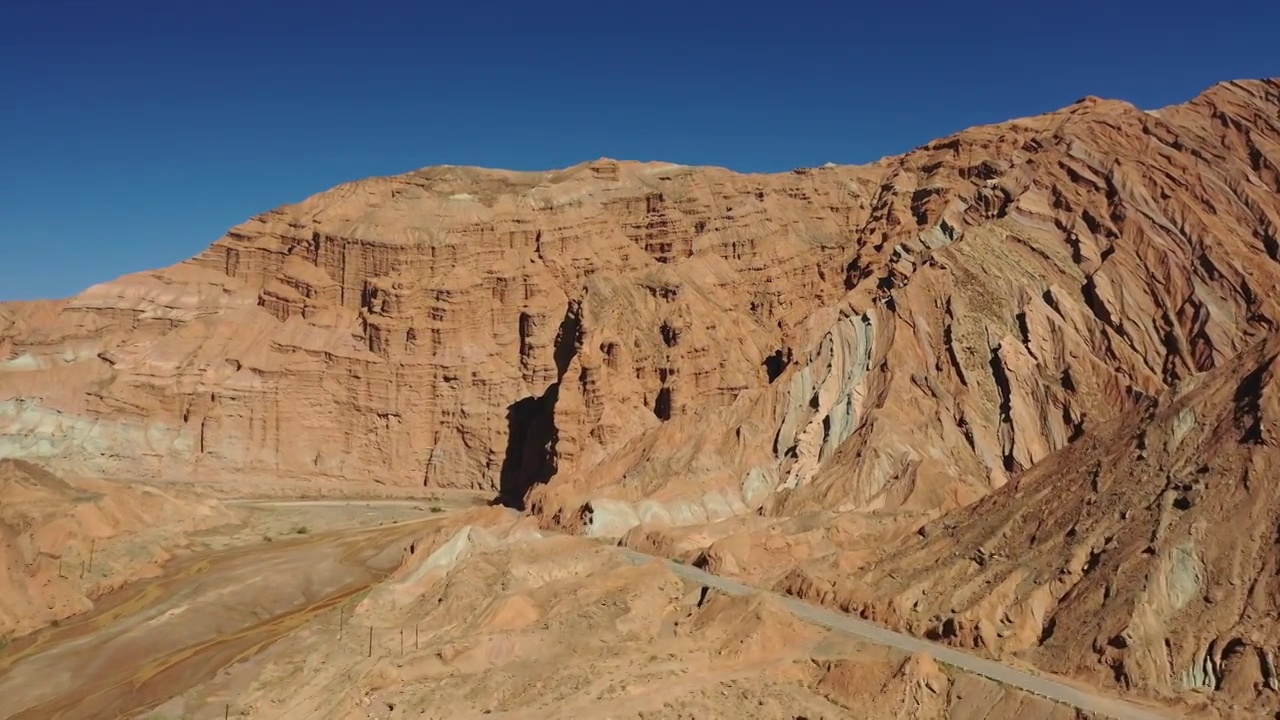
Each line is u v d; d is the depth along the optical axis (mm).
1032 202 110250
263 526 113875
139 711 64812
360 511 123688
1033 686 47406
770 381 120438
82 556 92688
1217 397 57812
